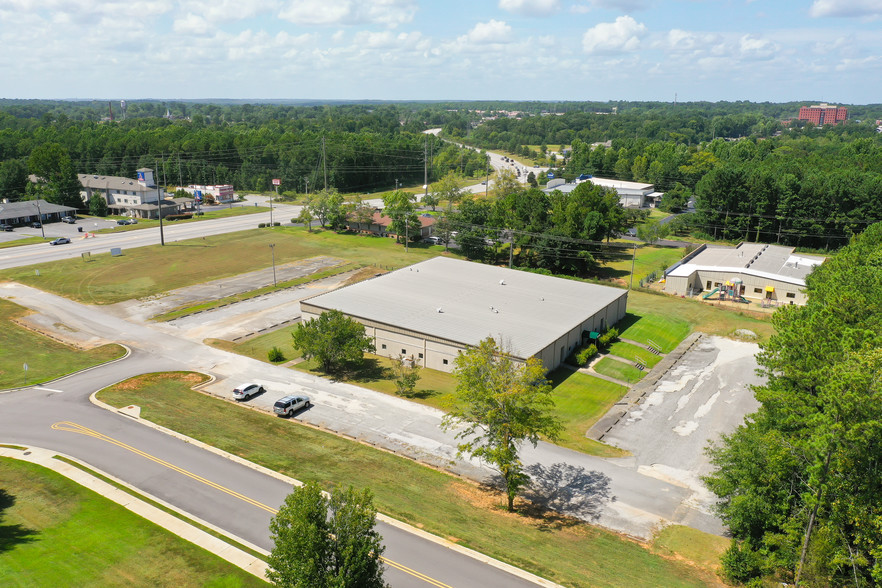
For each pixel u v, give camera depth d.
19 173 165.38
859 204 125.81
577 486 44.28
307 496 26.06
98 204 153.75
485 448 41.38
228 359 66.81
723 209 137.50
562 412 55.94
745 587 33.09
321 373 63.44
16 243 120.06
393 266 109.69
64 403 54.41
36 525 35.97
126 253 115.50
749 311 86.44
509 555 35.09
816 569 30.66
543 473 45.91
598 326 74.50
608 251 120.25
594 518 40.38
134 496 39.78
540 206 110.06
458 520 38.69
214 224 148.00
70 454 45.19
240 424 51.59
